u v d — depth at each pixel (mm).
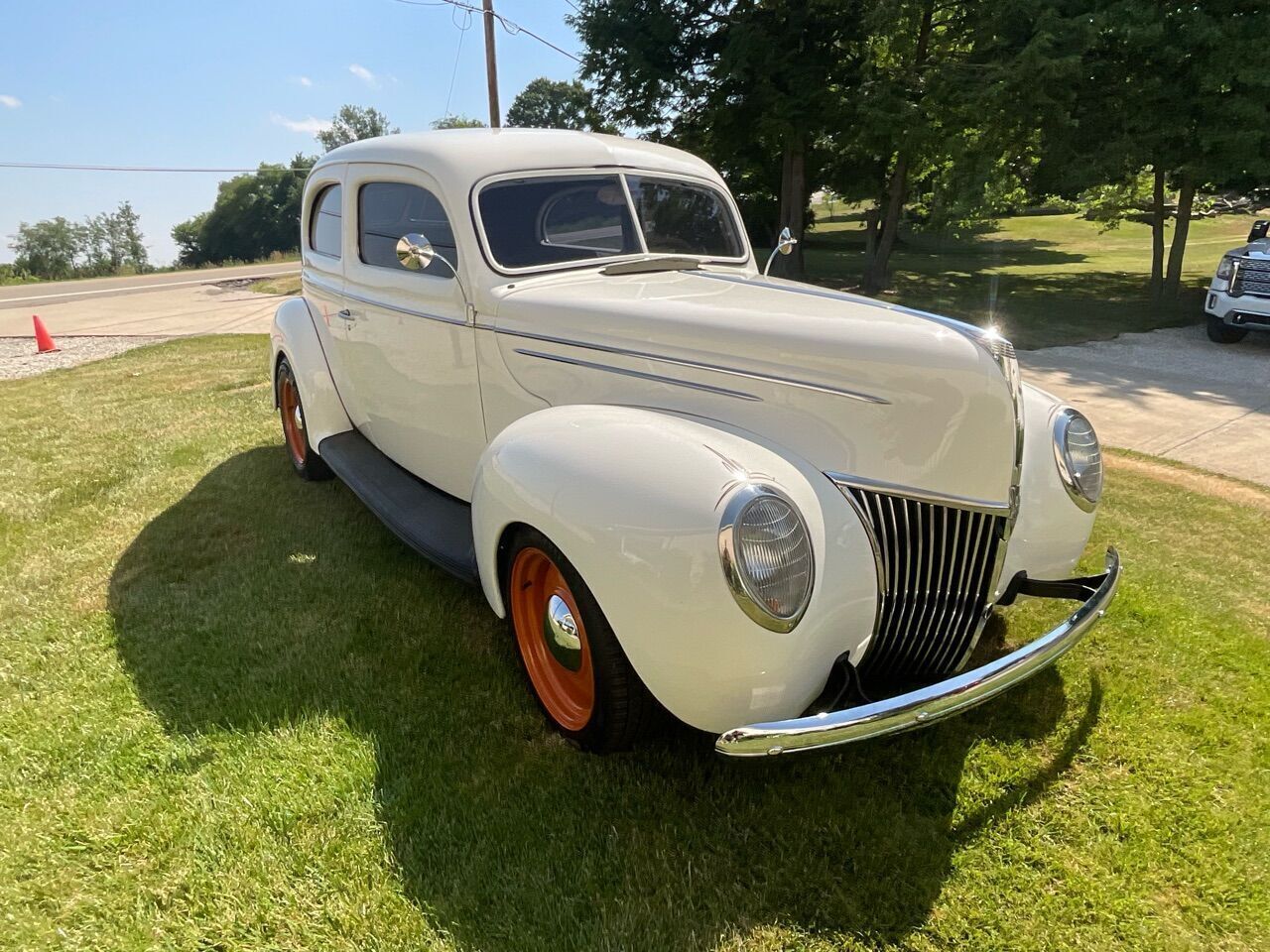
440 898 2092
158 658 3184
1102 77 12953
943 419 2250
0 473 5449
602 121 17547
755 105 15367
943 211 15711
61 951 1970
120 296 21250
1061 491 2748
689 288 3131
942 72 13234
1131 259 22094
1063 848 2285
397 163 3629
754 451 2277
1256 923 2062
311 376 4652
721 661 2012
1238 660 3186
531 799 2418
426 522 3422
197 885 2145
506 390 3238
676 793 2445
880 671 2494
